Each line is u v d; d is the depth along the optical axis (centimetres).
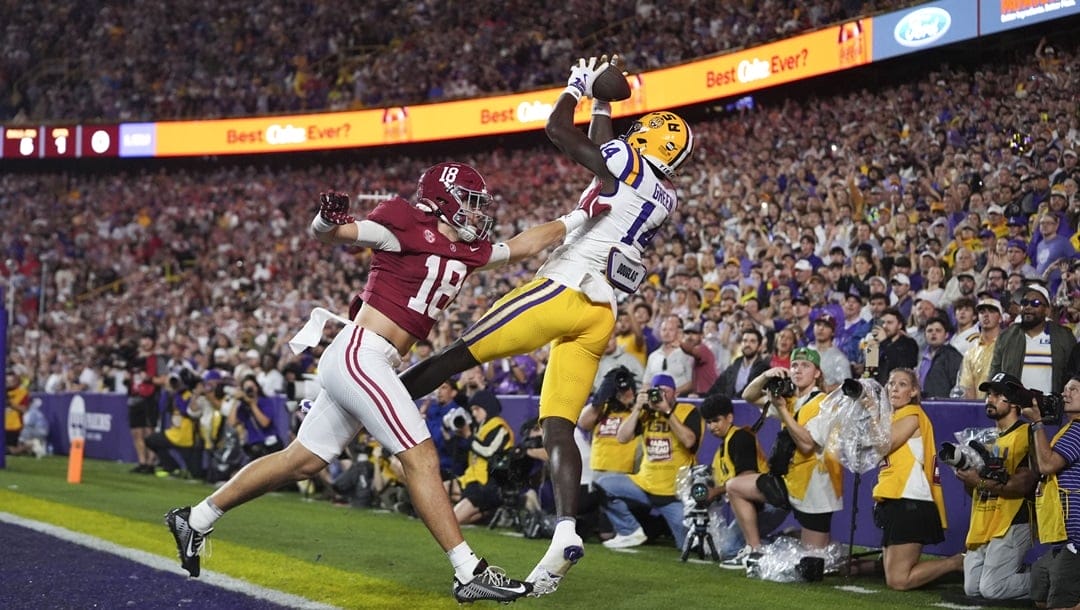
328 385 725
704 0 2550
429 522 712
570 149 781
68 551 1037
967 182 1667
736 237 1983
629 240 788
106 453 2334
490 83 2977
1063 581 800
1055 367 1058
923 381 1296
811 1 2238
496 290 2102
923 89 1964
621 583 940
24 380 2400
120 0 3672
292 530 1252
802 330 1464
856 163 1972
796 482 1006
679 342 1477
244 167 3494
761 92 2447
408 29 3256
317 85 3344
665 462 1144
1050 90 1709
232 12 3541
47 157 3403
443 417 1394
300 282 2934
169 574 932
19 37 3675
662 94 2412
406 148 3259
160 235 3400
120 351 2520
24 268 3359
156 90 3525
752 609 833
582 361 779
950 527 1041
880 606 851
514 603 841
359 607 812
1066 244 1414
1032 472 850
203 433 1892
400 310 726
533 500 1270
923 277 1555
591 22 2839
